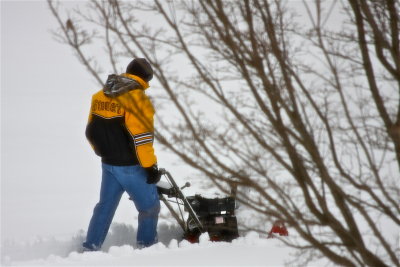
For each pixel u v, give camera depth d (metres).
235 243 19.08
